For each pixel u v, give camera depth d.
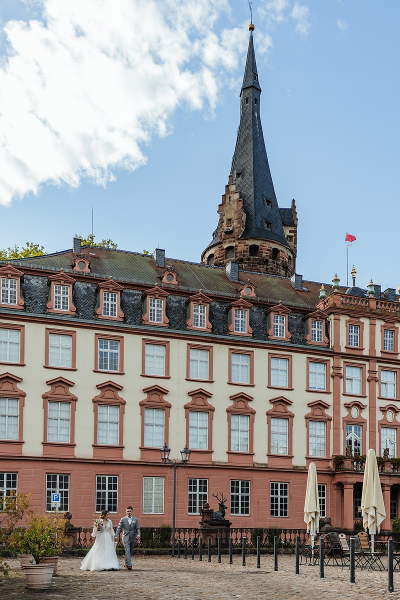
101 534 29.08
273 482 52.94
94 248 56.69
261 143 78.69
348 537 51.31
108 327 49.72
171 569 29.86
